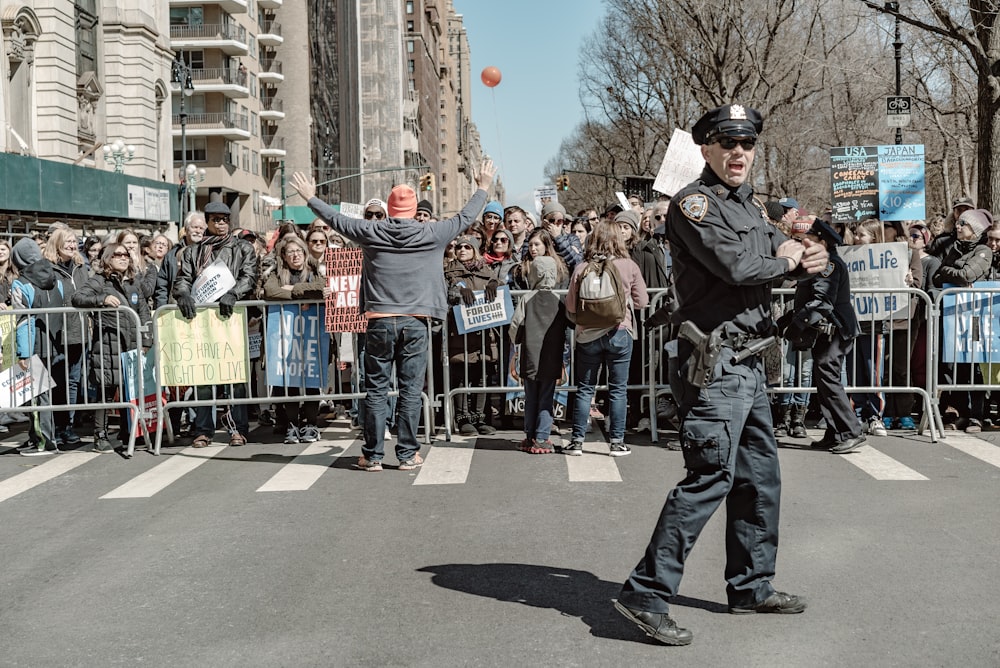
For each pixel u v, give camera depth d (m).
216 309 10.09
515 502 7.57
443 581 5.73
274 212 78.88
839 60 35.72
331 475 8.66
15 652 4.88
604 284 8.89
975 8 17.14
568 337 11.02
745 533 5.06
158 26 45.75
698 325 4.77
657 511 7.25
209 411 10.28
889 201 14.43
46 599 5.65
